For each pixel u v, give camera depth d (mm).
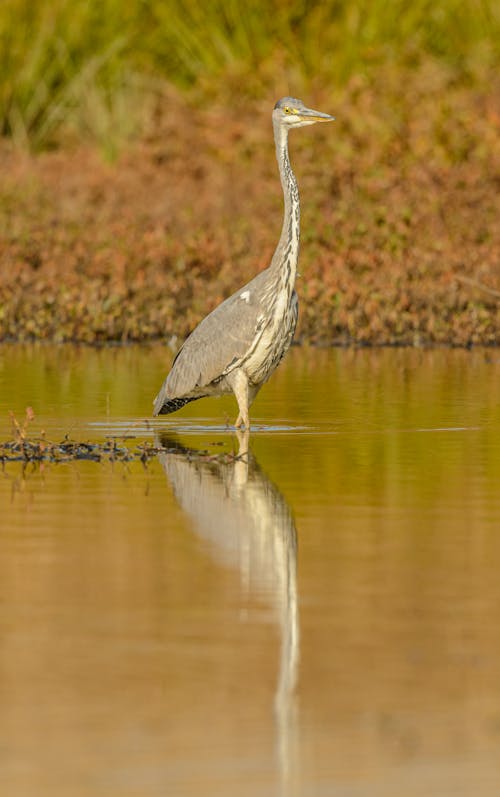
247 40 37594
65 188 32656
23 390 19266
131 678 8289
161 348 24656
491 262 26531
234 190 31906
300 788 6945
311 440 15727
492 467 14195
